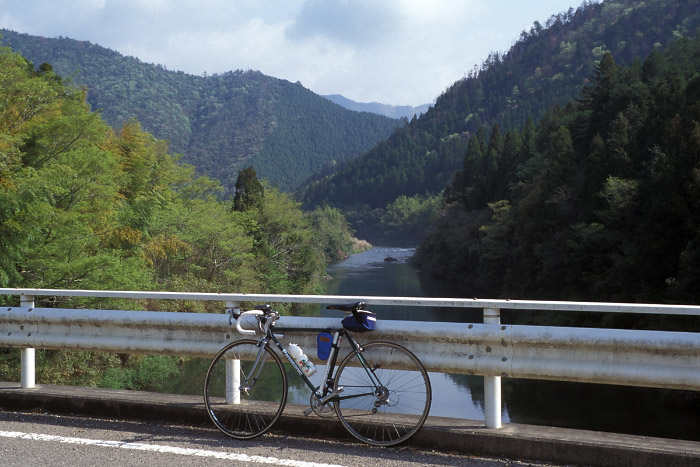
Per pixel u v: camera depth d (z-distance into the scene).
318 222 129.88
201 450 4.35
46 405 5.38
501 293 61.69
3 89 23.28
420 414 4.55
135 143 33.44
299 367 4.65
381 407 4.56
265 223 57.56
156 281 30.23
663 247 36.31
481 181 106.38
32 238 18.00
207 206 43.94
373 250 176.00
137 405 5.12
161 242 34.34
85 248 21.20
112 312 5.28
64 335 5.44
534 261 54.06
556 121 93.75
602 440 3.98
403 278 87.69
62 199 20.38
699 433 20.06
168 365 22.72
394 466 4.02
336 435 4.59
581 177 56.31
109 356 20.64
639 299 36.19
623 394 24.81
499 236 68.88
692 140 36.03
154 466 4.04
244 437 4.61
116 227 24.53
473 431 4.25
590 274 43.38
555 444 4.02
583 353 4.07
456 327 4.39
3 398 5.48
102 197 21.58
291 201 59.41
